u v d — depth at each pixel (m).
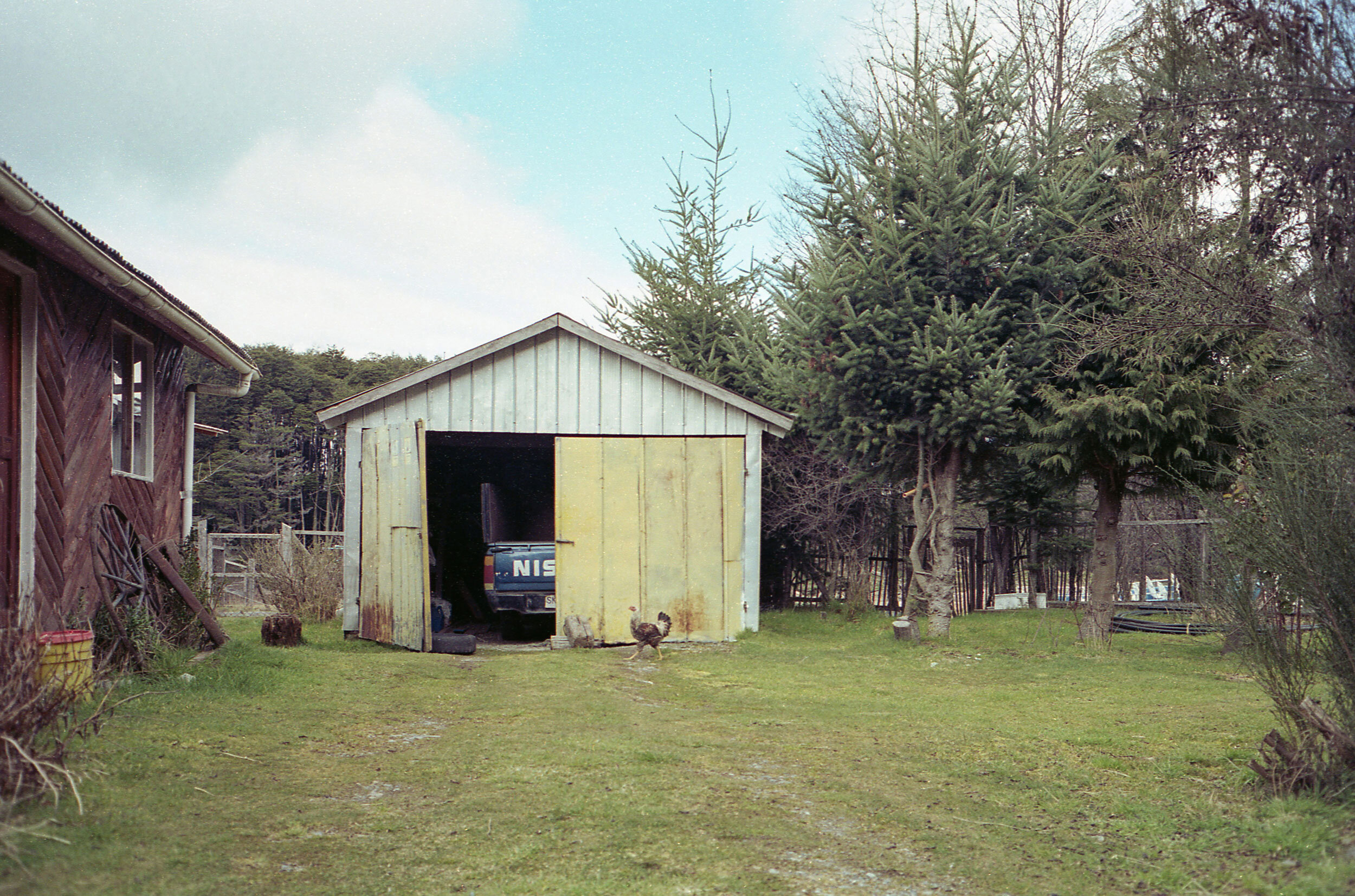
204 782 4.73
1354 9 4.55
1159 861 3.97
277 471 53.47
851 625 16.84
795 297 13.90
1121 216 11.79
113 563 8.38
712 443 13.41
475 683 8.88
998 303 12.42
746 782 5.23
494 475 17.83
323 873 3.66
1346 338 4.66
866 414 13.21
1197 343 10.99
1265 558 5.07
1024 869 3.88
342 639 12.81
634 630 11.66
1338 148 4.60
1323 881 3.49
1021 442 13.17
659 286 20.47
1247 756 5.91
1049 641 13.61
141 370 10.23
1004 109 13.08
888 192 12.58
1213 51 5.33
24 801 3.86
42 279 7.48
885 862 3.96
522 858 3.91
